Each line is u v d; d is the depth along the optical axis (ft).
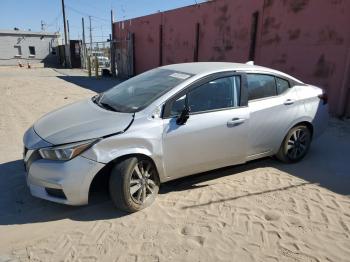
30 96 40.47
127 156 11.75
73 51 116.06
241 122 14.03
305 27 31.09
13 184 14.64
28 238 10.91
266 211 12.49
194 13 49.60
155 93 13.03
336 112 28.60
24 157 12.25
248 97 14.49
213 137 13.38
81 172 11.08
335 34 28.17
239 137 14.16
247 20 38.75
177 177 13.35
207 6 46.32
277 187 14.48
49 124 12.69
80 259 9.91
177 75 13.94
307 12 30.71
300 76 32.22
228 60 43.06
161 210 12.50
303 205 12.98
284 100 15.61
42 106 33.53
